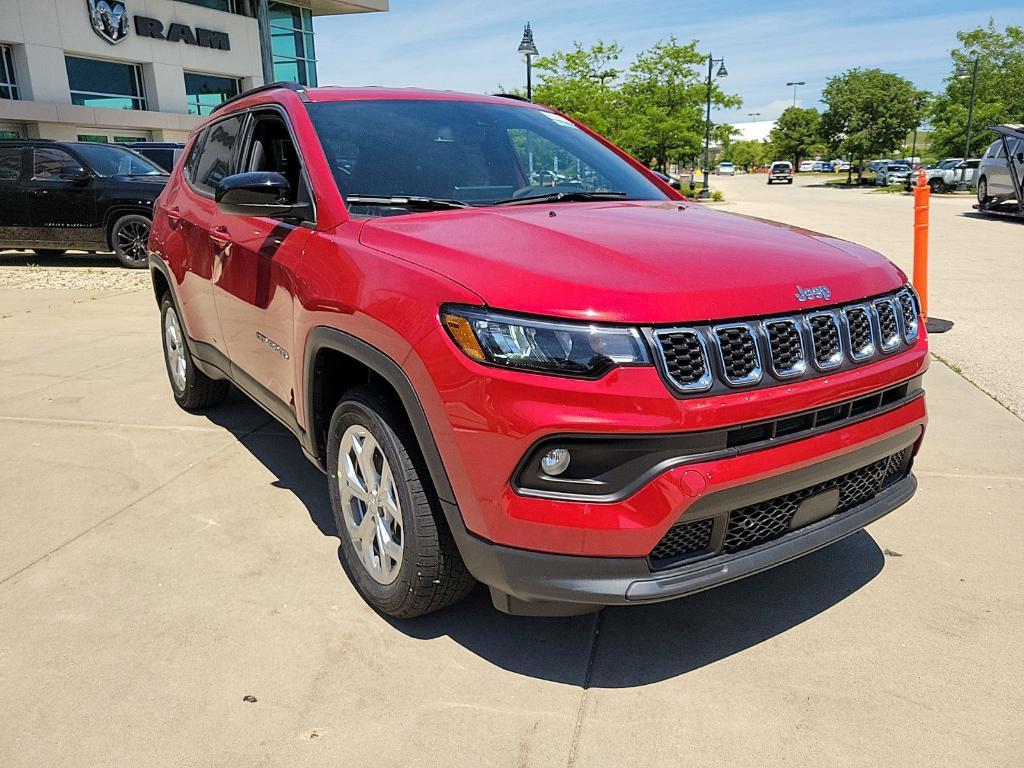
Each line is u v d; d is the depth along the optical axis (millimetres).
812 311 2303
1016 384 5320
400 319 2318
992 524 3363
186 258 4211
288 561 3113
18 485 3842
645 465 2051
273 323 3170
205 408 4922
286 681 2406
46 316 8078
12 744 2156
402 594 2537
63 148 11469
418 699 2322
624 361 2027
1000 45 51375
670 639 2600
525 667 2463
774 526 2318
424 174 3146
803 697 2316
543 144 3615
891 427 2473
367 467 2662
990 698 2301
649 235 2531
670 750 2117
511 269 2201
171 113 29094
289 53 34594
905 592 2855
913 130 58281
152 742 2162
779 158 96750
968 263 11117
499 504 2141
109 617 2742
